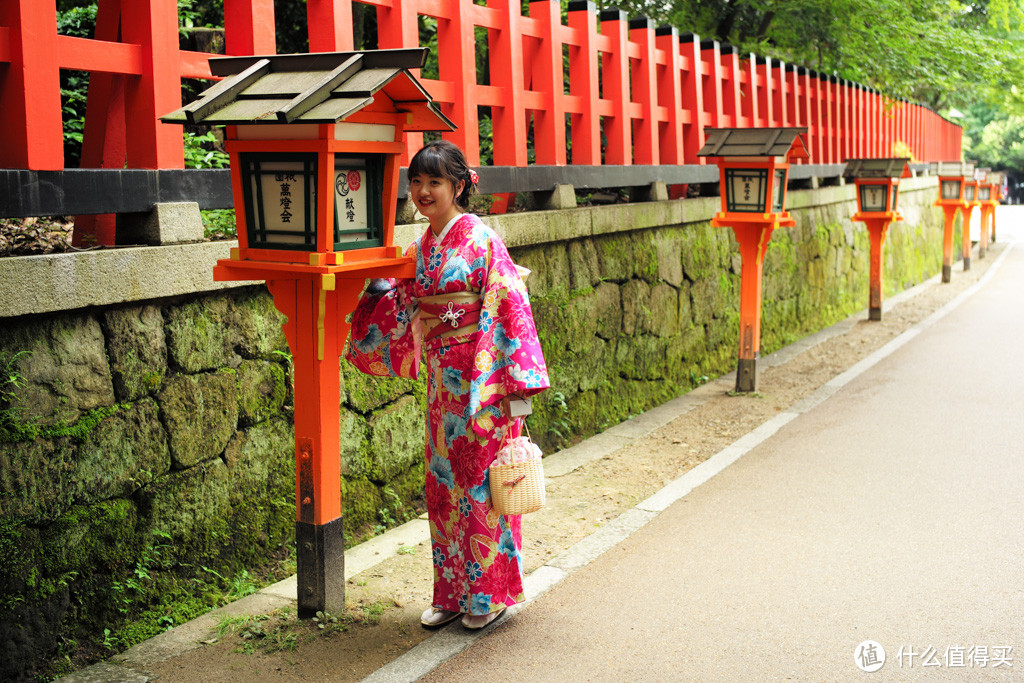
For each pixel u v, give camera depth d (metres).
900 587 3.73
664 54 7.54
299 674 3.04
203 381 3.59
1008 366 8.65
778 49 12.22
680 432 6.41
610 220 6.48
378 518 4.48
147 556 3.39
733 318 8.83
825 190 11.52
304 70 3.03
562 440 6.00
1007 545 4.16
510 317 3.18
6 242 3.60
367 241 3.14
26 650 3.00
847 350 9.83
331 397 3.29
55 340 3.06
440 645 3.27
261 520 3.87
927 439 6.08
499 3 5.37
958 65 12.05
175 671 3.05
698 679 3.05
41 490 3.04
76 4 6.62
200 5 7.63
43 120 3.01
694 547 4.23
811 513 4.66
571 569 4.00
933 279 17.89
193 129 6.45
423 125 3.25
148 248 3.29
